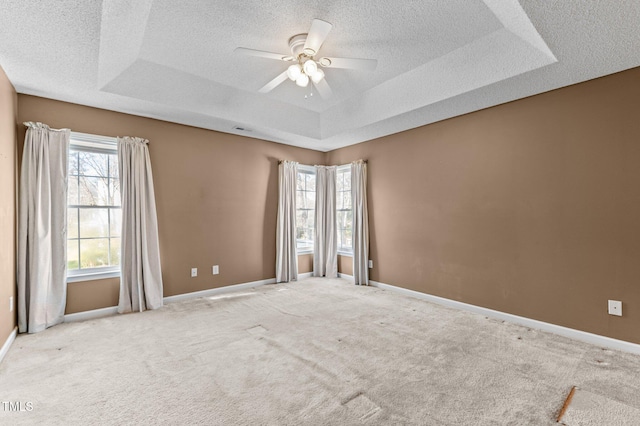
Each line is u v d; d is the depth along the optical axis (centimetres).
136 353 257
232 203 467
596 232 278
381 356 252
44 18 198
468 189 373
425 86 339
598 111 277
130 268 366
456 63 306
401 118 394
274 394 200
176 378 219
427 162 418
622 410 183
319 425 171
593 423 171
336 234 561
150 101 338
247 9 238
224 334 297
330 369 231
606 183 272
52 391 203
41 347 268
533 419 175
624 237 263
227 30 267
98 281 351
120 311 356
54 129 325
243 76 352
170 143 406
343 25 260
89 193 356
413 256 437
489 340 283
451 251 390
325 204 574
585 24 203
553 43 225
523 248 325
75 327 315
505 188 339
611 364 237
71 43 229
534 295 316
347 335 295
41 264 306
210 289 442
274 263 520
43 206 311
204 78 355
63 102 334
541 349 264
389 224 471
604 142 274
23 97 314
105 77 293
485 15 247
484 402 191
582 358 247
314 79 278
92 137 348
